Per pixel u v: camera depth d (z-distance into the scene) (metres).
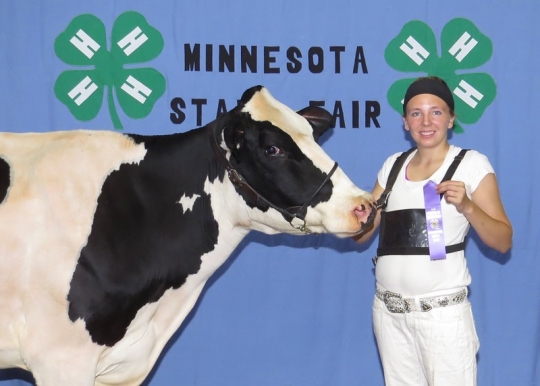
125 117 3.69
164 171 2.69
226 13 3.71
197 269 2.76
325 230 2.57
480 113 3.83
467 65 3.82
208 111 3.73
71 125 3.67
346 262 3.84
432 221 2.59
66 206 2.51
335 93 3.78
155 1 3.67
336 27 3.76
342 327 3.85
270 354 3.83
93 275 2.48
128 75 3.68
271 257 3.80
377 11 3.77
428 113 2.69
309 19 3.75
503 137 3.85
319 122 2.73
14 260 2.43
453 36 3.81
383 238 2.77
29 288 2.44
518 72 3.83
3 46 3.62
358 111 3.79
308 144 2.52
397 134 3.82
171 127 3.72
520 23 3.81
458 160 2.68
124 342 2.65
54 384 2.47
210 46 3.71
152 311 2.72
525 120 3.84
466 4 3.80
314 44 3.76
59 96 3.65
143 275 2.61
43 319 2.45
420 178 2.75
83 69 3.66
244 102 2.57
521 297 3.87
